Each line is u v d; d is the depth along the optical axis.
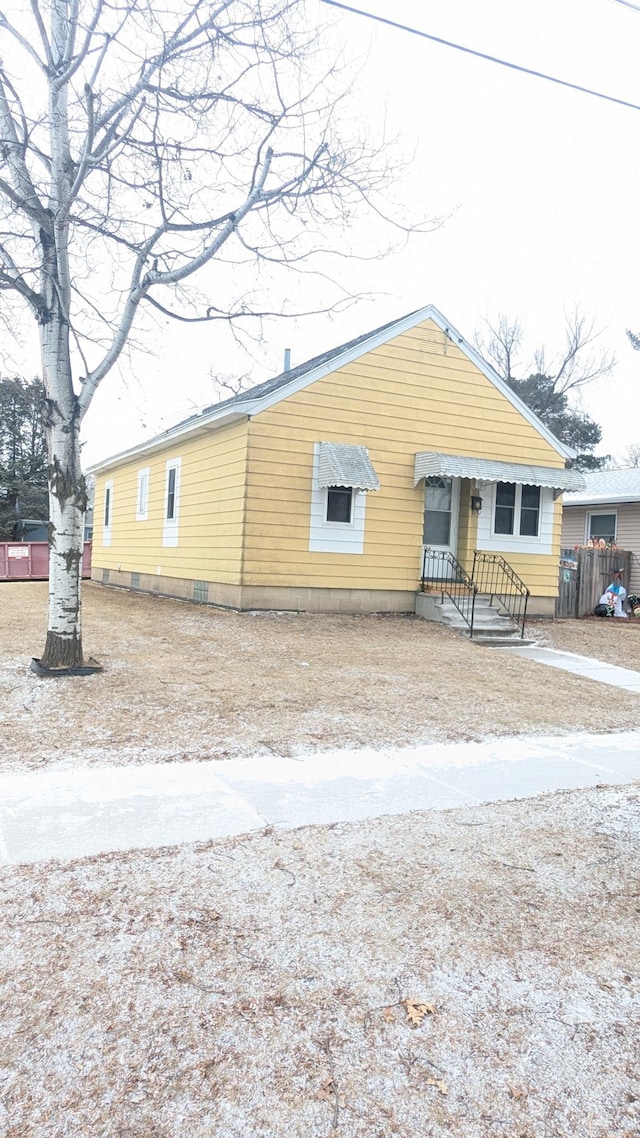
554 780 5.86
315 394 13.16
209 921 3.38
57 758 5.63
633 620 18.08
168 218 7.89
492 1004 2.90
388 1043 2.64
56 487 7.84
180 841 4.28
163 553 17.25
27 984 2.85
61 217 7.37
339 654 10.10
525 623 14.60
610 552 19.23
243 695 7.64
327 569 13.48
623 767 6.32
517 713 7.93
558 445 15.70
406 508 14.20
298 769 5.73
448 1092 2.44
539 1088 2.48
